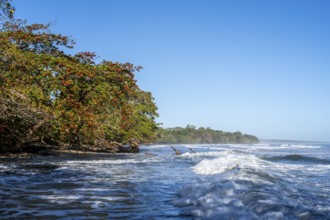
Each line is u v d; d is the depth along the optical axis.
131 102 32.84
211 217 4.95
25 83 18.58
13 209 5.76
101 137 25.48
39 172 11.37
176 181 9.66
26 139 19.27
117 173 11.79
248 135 170.25
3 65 16.77
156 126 37.50
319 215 4.84
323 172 12.71
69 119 19.38
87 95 21.00
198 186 7.65
